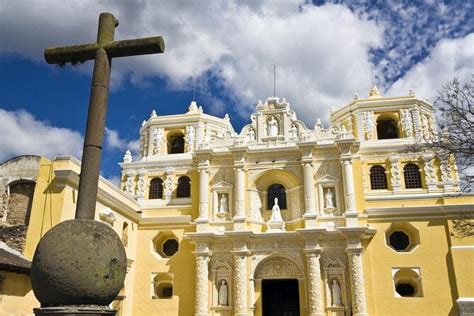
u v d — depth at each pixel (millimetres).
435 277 34656
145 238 39844
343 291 35062
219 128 47375
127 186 43531
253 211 39531
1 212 29906
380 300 34812
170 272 38469
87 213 10117
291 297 37344
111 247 9148
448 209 35594
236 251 36844
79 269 8602
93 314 8508
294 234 36250
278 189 40938
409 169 40188
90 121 10789
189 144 45531
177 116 47062
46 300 8617
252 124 42406
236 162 39969
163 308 37469
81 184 10336
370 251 36125
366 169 40750
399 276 35875
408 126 42125
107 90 11234
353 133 43344
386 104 43250
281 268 37188
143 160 44844
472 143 18875
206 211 39281
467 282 33719
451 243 34969
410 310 34219
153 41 11203
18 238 28828
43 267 8648
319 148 39344
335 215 37562
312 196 37969
